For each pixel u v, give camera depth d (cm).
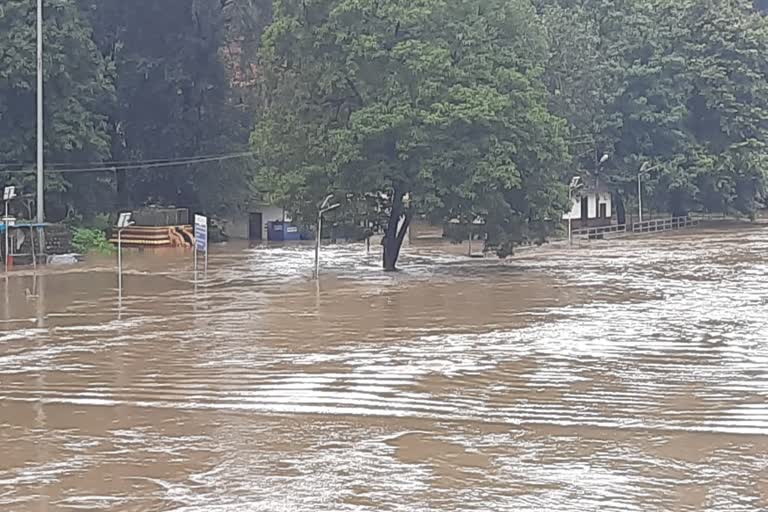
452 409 2647
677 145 11175
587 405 2683
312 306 4694
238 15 10012
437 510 1858
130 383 3003
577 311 4466
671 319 4194
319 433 2412
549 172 6581
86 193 8619
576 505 1878
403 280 5841
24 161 8156
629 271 6322
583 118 10631
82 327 4106
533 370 3134
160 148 9794
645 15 11525
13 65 7875
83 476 2091
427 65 6128
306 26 6450
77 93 8381
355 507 1883
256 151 7244
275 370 3161
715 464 2136
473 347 3547
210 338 3800
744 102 11512
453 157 6109
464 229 6481
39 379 3077
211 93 9831
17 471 2130
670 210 11781
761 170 11406
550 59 9975
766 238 9381
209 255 7894
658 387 2894
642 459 2173
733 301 4778
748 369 3144
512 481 2025
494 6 6650
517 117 6331
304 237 9744
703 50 11375
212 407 2692
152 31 9762
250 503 1912
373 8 6303
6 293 5334
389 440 2344
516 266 6738
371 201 6381
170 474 2098
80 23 8694
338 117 6506
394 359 3325
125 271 6594
